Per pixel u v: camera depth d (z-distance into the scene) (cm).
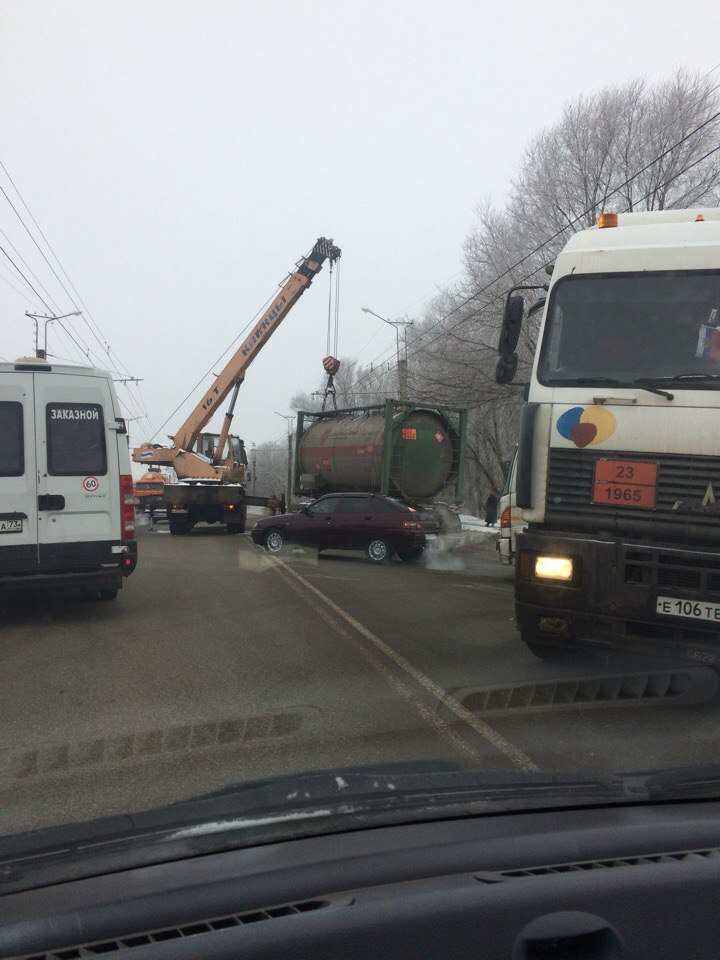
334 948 157
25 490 854
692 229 584
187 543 2069
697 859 195
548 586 562
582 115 2464
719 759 439
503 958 156
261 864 195
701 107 2314
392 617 925
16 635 803
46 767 429
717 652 514
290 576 1342
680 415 532
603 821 229
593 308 584
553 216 2580
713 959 165
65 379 876
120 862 199
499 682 612
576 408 562
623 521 541
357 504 1664
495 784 265
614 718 520
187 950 154
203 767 428
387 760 436
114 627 848
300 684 608
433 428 1991
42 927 166
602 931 163
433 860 195
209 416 2572
